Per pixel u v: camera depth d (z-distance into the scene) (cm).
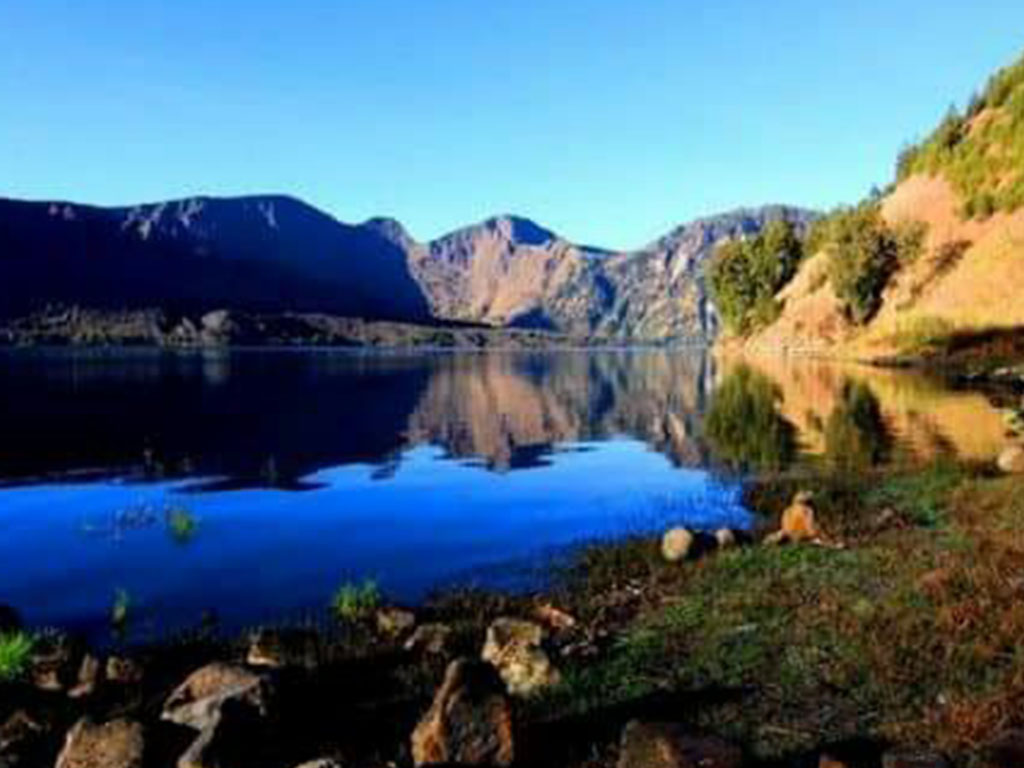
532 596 2383
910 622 1745
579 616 2075
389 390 10819
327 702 1648
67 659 1867
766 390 9025
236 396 9825
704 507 3584
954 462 4025
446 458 5278
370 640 2023
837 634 1741
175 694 1548
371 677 1770
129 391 10544
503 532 3253
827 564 2258
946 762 1171
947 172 16900
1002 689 1429
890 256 15562
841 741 1360
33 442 5981
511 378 13350
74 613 2386
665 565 2555
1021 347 10862
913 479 3625
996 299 12781
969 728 1322
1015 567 2012
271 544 3131
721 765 1189
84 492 4244
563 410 8188
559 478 4484
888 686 1511
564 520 3444
